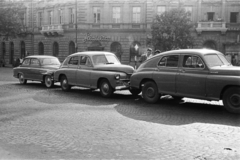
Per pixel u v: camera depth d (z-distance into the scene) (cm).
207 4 3631
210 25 3506
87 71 1218
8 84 1708
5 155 504
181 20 3080
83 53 1277
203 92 873
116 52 3869
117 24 3856
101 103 1037
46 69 1550
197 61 900
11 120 764
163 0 3712
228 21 3600
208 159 482
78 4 3959
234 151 522
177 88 935
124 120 766
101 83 1180
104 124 721
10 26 3916
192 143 568
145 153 512
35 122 741
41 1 4494
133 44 3847
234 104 836
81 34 3981
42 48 4566
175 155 501
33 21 4634
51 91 1377
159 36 3120
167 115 832
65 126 700
